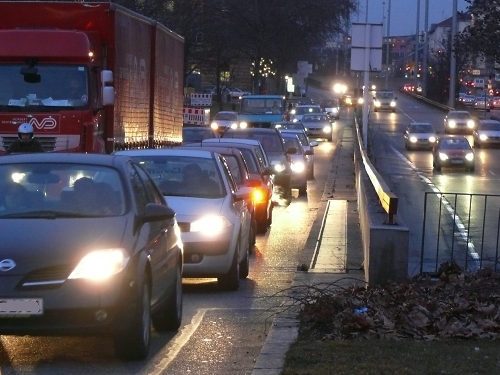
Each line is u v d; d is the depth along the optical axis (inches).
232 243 719.7
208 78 5398.6
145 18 1363.2
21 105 1086.4
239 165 1008.2
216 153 819.4
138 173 555.5
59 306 440.8
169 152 805.9
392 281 652.1
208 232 704.4
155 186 584.7
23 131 943.0
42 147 1040.8
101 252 453.7
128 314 457.1
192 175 770.2
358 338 516.1
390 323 533.0
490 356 467.2
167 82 1544.0
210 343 532.7
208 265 705.6
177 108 1651.1
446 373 430.6
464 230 1151.6
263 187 1151.6
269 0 3870.6
